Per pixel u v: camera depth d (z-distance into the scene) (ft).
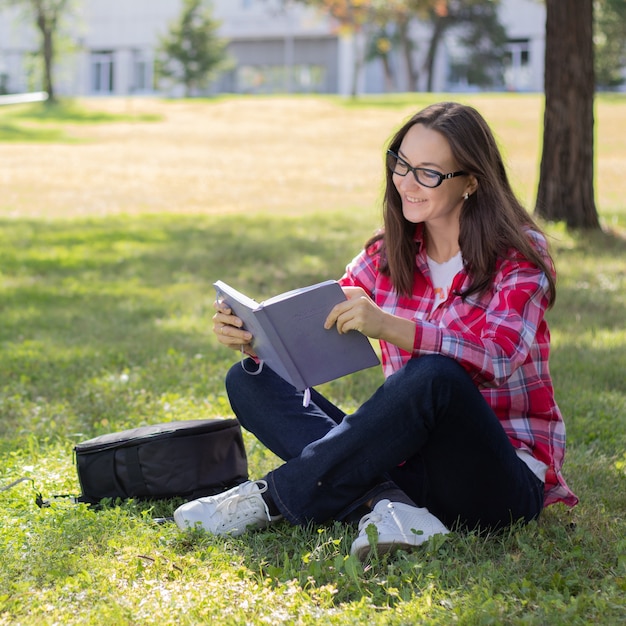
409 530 8.97
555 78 36.11
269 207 50.80
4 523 10.07
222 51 171.53
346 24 108.78
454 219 9.57
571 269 29.58
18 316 23.86
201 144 89.30
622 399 15.85
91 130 101.91
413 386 8.55
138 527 9.94
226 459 11.23
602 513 10.45
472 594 8.20
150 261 32.94
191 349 19.93
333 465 9.12
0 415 15.17
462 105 9.37
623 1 136.15
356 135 94.79
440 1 71.77
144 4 187.42
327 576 8.70
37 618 7.99
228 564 8.96
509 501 9.14
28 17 146.41
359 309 8.47
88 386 16.72
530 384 9.50
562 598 8.12
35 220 44.09
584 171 36.37
